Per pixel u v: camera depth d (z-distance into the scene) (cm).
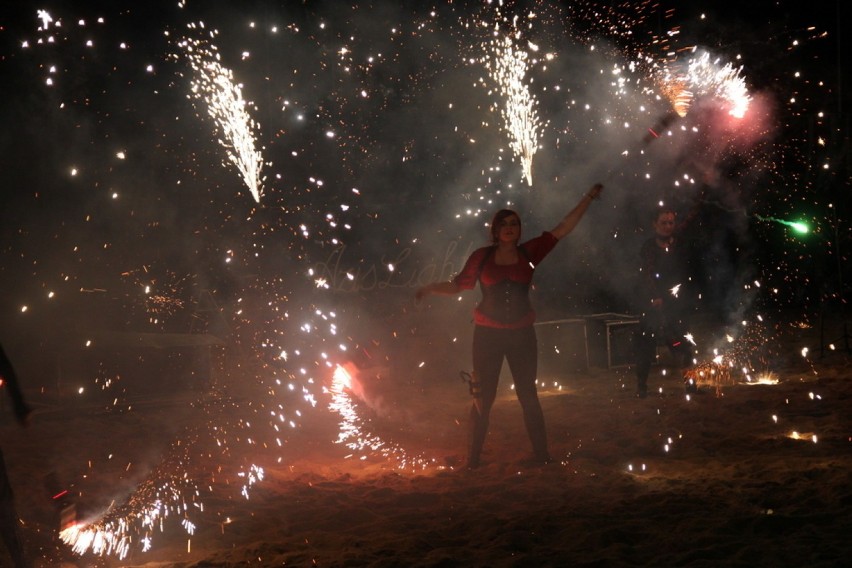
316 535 569
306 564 508
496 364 729
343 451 824
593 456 753
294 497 662
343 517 608
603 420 891
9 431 906
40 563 529
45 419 966
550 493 639
